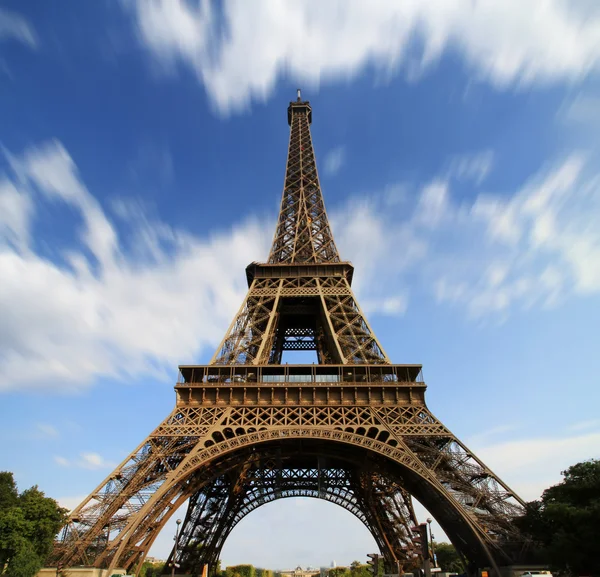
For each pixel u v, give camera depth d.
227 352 85.19
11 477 81.25
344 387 76.69
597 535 52.47
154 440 70.44
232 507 105.25
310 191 132.75
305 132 152.00
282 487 110.00
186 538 87.50
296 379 80.94
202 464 66.31
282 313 110.31
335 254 112.88
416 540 51.88
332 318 93.62
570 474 65.88
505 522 61.72
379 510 105.06
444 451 69.38
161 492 62.06
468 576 67.81
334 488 108.19
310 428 70.69
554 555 55.28
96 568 56.72
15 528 60.28
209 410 75.00
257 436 69.31
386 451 67.62
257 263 106.06
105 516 61.97
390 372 79.50
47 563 59.50
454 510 64.56
